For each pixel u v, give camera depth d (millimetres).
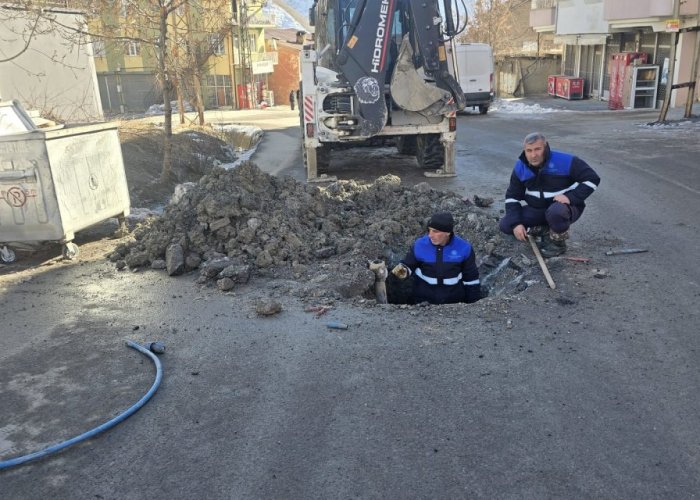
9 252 6445
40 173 6078
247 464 3055
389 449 3117
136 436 3318
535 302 4852
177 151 12805
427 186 8039
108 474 3025
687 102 17922
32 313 5074
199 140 14680
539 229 5906
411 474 2930
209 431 3336
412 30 10117
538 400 3496
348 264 5770
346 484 2879
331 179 10930
